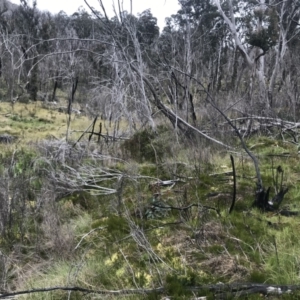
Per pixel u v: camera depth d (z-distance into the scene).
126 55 8.52
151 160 7.71
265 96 10.77
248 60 13.70
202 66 16.55
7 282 4.09
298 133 8.80
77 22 32.25
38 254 4.60
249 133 8.75
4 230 4.99
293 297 3.23
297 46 18.09
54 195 5.79
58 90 29.28
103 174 6.80
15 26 26.72
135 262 4.03
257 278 3.56
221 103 10.00
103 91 10.66
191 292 3.40
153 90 8.41
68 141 9.30
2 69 22.27
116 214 5.38
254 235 4.38
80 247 4.57
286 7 16.91
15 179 5.97
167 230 4.66
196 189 5.44
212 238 4.36
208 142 7.98
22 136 13.61
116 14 8.27
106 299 3.45
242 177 6.18
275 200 5.26
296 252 3.86
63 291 3.64
